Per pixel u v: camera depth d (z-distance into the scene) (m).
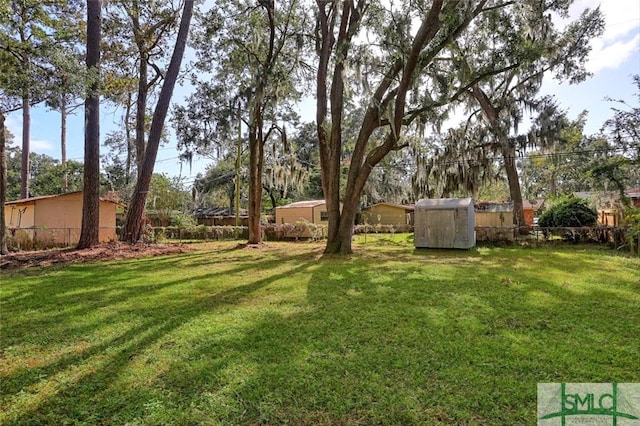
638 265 8.10
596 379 2.58
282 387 2.52
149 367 2.89
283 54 14.17
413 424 2.08
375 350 3.17
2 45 7.66
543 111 15.25
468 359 2.95
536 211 27.75
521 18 10.53
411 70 9.34
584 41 14.05
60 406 2.34
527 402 2.29
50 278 7.16
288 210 24.11
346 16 11.16
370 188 27.31
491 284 6.03
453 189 17.41
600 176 11.91
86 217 12.10
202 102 13.97
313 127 30.23
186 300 5.18
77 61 8.41
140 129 15.74
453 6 8.84
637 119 11.11
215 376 2.70
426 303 4.80
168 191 25.05
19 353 3.25
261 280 6.68
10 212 15.46
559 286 5.81
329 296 5.32
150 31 14.62
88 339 3.58
